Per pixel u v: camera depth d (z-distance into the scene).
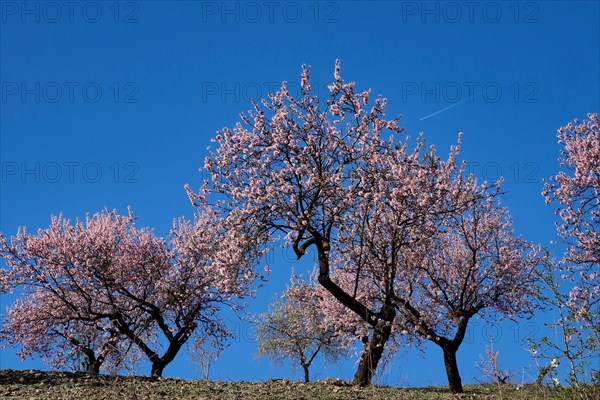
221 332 23.53
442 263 20.89
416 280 20.45
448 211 17.33
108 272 23.12
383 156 16.34
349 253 18.94
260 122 15.84
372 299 22.20
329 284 16.25
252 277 16.14
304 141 15.80
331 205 15.82
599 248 16.98
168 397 11.45
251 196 15.48
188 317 23.00
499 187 19.03
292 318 29.86
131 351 11.66
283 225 15.89
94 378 13.68
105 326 23.23
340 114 15.52
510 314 20.42
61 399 11.19
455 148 17.98
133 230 24.81
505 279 20.34
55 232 23.20
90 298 22.33
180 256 23.75
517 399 11.77
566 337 8.80
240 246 15.83
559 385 9.05
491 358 10.32
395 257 16.94
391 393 12.78
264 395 11.91
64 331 23.41
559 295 8.92
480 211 19.75
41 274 22.62
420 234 17.56
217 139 16.12
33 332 23.12
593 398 8.52
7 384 13.27
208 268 17.02
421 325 18.00
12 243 22.64
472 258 19.64
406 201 16.44
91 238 23.34
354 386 14.07
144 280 24.31
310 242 16.16
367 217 16.22
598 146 17.11
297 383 13.88
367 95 15.48
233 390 12.43
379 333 15.98
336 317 23.36
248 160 15.80
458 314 18.61
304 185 15.84
